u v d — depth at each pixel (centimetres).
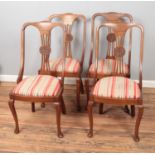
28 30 287
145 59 287
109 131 222
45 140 212
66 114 249
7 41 297
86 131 223
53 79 217
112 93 194
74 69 238
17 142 210
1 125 231
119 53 216
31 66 307
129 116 245
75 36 283
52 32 284
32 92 198
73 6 271
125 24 208
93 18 252
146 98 277
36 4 274
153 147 203
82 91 284
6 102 270
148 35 274
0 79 318
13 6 277
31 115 247
